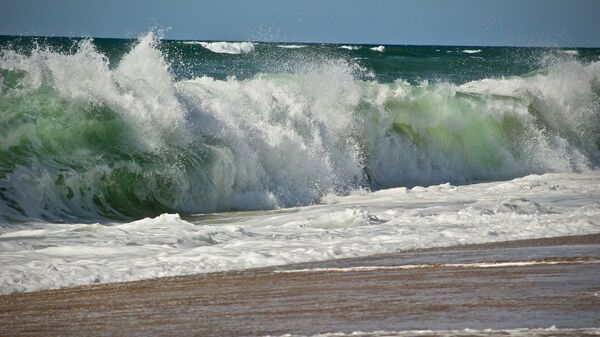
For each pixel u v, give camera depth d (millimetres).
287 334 24844
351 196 69875
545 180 74875
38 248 41219
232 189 66000
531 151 95188
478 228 45500
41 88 60219
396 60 174750
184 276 34500
